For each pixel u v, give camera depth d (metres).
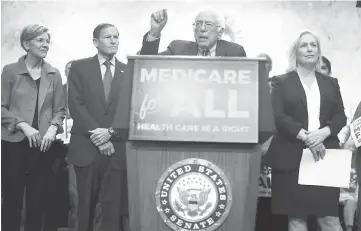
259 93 2.15
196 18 3.17
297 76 3.13
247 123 2.09
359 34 3.22
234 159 2.15
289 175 3.01
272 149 3.04
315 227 3.01
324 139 3.01
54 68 3.24
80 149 3.14
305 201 3.00
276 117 3.05
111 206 3.12
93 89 3.17
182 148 2.16
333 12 3.23
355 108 3.13
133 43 3.23
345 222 3.01
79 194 3.13
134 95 2.12
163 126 2.09
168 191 2.15
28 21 3.27
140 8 3.24
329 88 3.10
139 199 2.15
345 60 3.19
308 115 3.04
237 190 2.14
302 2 3.23
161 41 3.21
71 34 3.25
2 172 3.18
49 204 3.17
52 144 3.18
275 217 3.03
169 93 2.12
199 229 2.14
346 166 2.99
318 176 2.99
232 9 3.22
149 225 2.15
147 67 2.15
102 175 3.13
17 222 3.17
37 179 3.18
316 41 3.20
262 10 3.23
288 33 3.22
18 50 3.25
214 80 2.13
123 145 3.12
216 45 3.16
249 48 3.20
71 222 3.15
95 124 3.14
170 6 3.23
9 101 3.21
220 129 2.09
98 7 3.27
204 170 2.15
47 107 3.21
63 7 3.27
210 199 2.15
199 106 2.11
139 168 2.16
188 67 2.15
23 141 3.19
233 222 2.14
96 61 3.21
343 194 3.02
